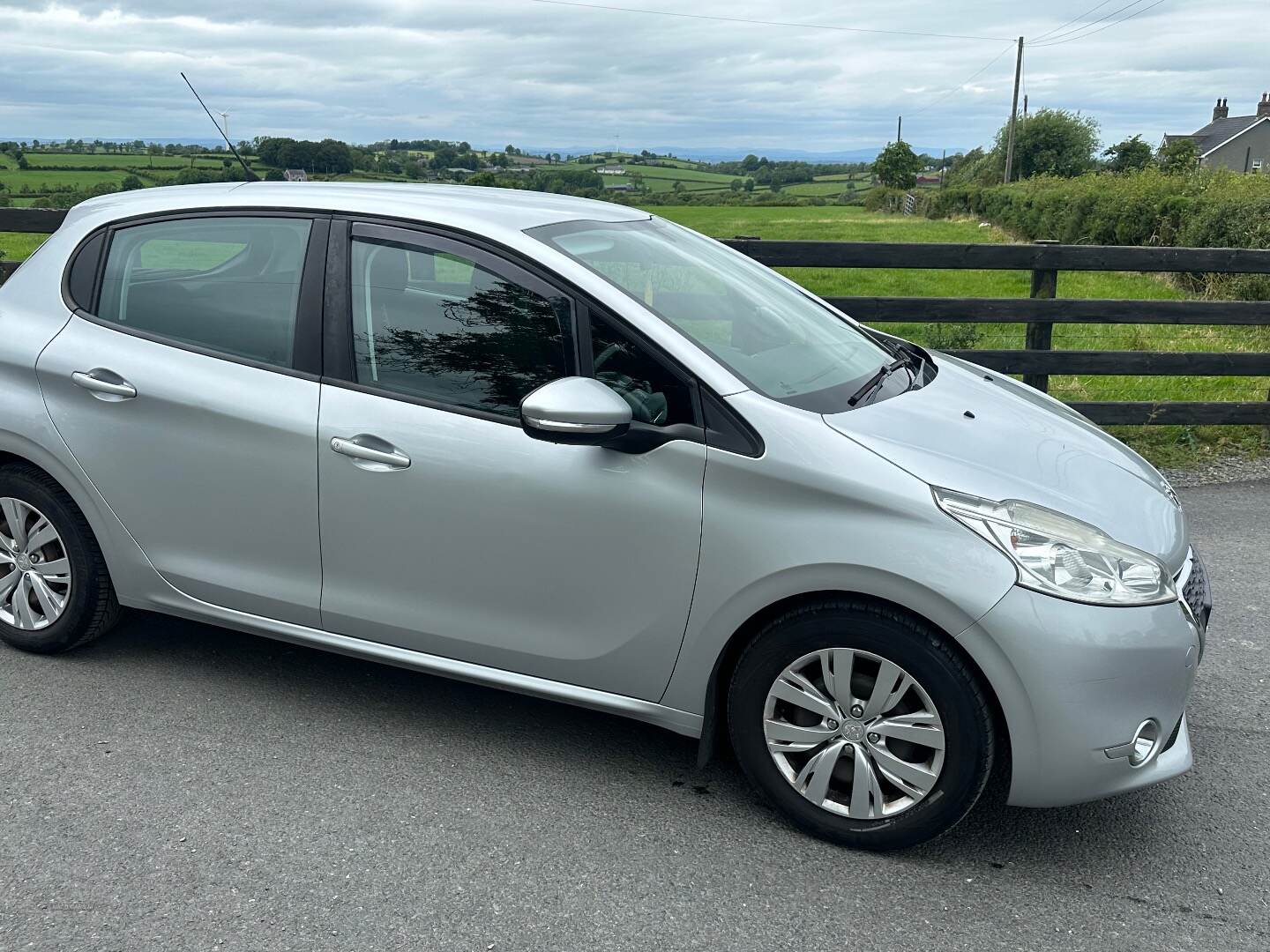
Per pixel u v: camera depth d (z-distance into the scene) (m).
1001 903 2.57
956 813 2.65
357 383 3.12
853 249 6.52
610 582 2.88
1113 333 10.60
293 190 3.42
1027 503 2.63
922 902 2.57
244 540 3.31
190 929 2.40
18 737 3.22
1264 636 4.12
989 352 6.61
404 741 3.27
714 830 2.85
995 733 2.63
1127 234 25.20
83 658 3.76
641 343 2.85
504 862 2.69
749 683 2.81
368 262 3.15
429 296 3.07
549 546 2.92
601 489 2.83
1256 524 5.46
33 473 3.56
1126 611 2.54
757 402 2.75
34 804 2.88
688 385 2.80
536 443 2.90
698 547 2.76
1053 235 32.88
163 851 2.69
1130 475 3.07
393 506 3.06
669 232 3.78
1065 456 3.01
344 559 3.19
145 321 3.42
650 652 2.89
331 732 3.31
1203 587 2.92
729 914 2.51
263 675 3.68
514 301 2.98
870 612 2.63
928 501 2.59
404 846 2.74
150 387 3.32
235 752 3.17
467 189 3.73
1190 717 3.51
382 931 2.41
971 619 2.50
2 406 3.51
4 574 3.72
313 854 2.69
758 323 3.30
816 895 2.59
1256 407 6.69
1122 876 2.69
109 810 2.86
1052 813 2.98
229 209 3.37
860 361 3.42
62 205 6.89
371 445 3.05
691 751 3.27
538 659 3.04
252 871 2.62
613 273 3.06
